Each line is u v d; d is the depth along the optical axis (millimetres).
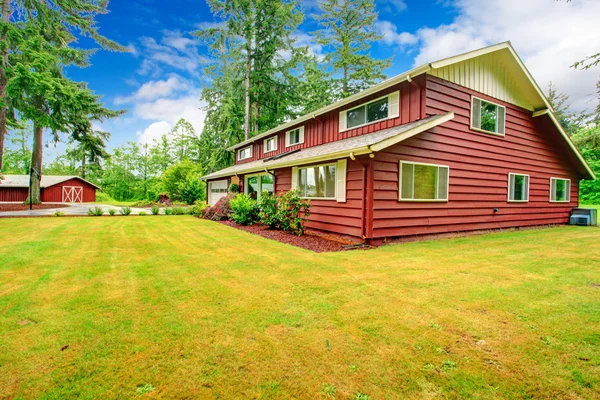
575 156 12523
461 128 8742
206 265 4961
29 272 4449
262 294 3555
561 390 1905
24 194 27609
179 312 3021
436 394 1861
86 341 2445
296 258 5527
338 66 21344
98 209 14742
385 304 3248
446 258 5582
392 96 8555
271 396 1839
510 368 2125
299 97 23203
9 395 1822
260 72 21125
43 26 16719
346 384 1947
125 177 42062
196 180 25312
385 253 6082
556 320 2865
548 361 2209
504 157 10102
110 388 1896
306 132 12516
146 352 2293
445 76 8180
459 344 2434
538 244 7254
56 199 29422
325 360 2203
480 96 9195
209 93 23312
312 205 9445
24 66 14102
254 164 14609
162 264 5008
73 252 5902
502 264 5090
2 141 16922
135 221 12172
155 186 30047
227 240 7562
